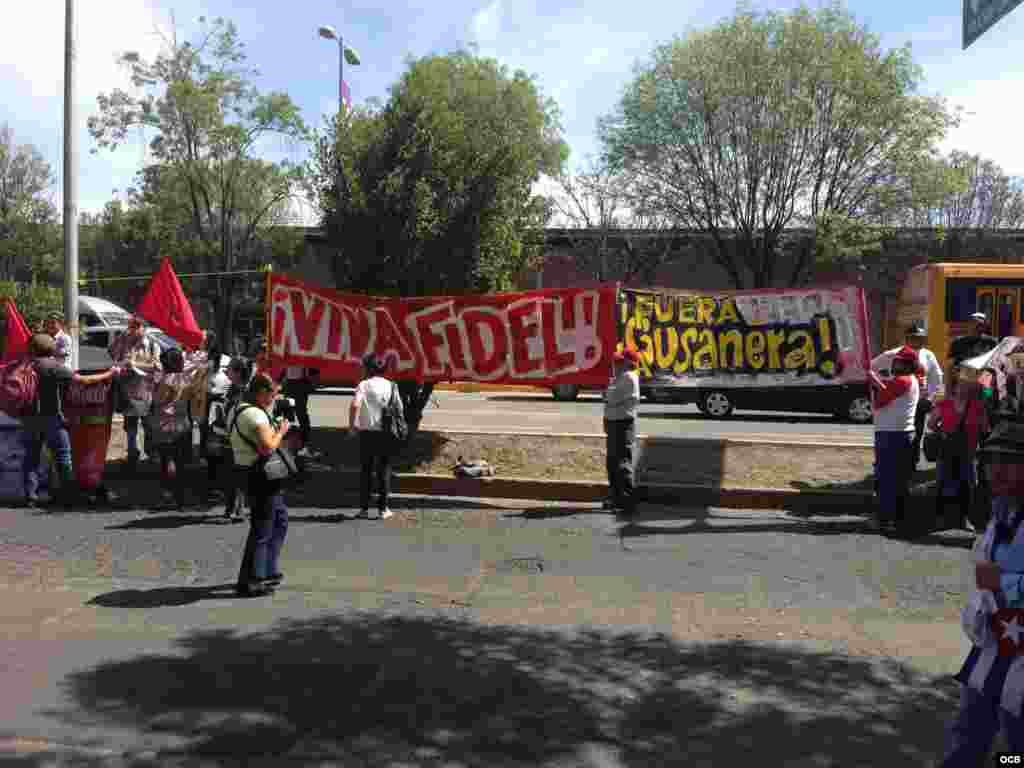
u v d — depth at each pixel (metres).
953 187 26.78
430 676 4.50
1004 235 30.30
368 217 10.30
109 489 9.37
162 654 4.77
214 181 31.42
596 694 4.29
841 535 7.70
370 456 8.27
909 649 5.02
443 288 10.53
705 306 9.00
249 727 3.85
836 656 4.88
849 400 17.70
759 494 8.80
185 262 32.84
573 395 22.47
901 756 3.65
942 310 17.17
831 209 26.95
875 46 26.25
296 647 4.91
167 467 8.92
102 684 4.33
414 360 9.71
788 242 28.50
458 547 7.22
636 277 31.00
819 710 4.13
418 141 10.48
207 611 5.57
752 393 18.33
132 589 6.06
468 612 5.61
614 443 8.53
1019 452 2.66
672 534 7.69
